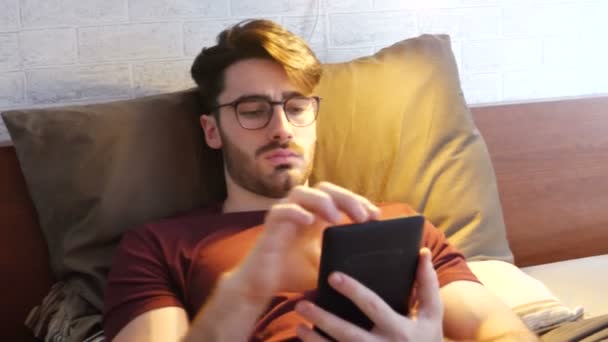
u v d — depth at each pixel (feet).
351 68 5.05
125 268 3.99
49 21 5.01
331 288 2.95
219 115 4.45
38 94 5.06
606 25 6.52
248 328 3.13
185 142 4.70
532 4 6.25
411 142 5.01
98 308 4.40
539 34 6.32
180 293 4.00
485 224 5.08
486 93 6.24
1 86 4.98
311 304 3.03
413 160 4.99
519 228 5.99
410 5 5.89
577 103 6.13
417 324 3.05
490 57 6.21
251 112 4.32
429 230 4.46
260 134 4.31
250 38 4.36
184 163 4.68
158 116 4.66
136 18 5.20
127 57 5.22
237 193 4.50
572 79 6.50
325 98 4.91
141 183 4.52
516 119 5.93
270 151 4.30
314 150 4.68
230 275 3.16
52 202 4.48
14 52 4.97
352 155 4.88
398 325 2.99
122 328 3.76
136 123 4.59
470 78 6.17
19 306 4.71
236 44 4.39
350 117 4.91
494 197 5.19
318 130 4.86
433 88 5.15
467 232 5.01
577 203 6.17
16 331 4.72
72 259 4.44
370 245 2.91
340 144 4.87
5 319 4.69
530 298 4.45
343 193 3.02
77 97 5.14
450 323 4.02
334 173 4.85
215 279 3.96
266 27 4.43
